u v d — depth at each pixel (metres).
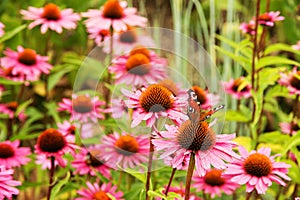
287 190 1.38
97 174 1.21
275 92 1.42
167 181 1.19
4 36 1.38
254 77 1.37
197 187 1.21
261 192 1.00
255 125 1.38
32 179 1.53
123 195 1.18
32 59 1.41
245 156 1.04
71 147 1.16
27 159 1.22
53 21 1.43
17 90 1.73
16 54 1.41
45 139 1.15
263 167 1.02
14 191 1.00
